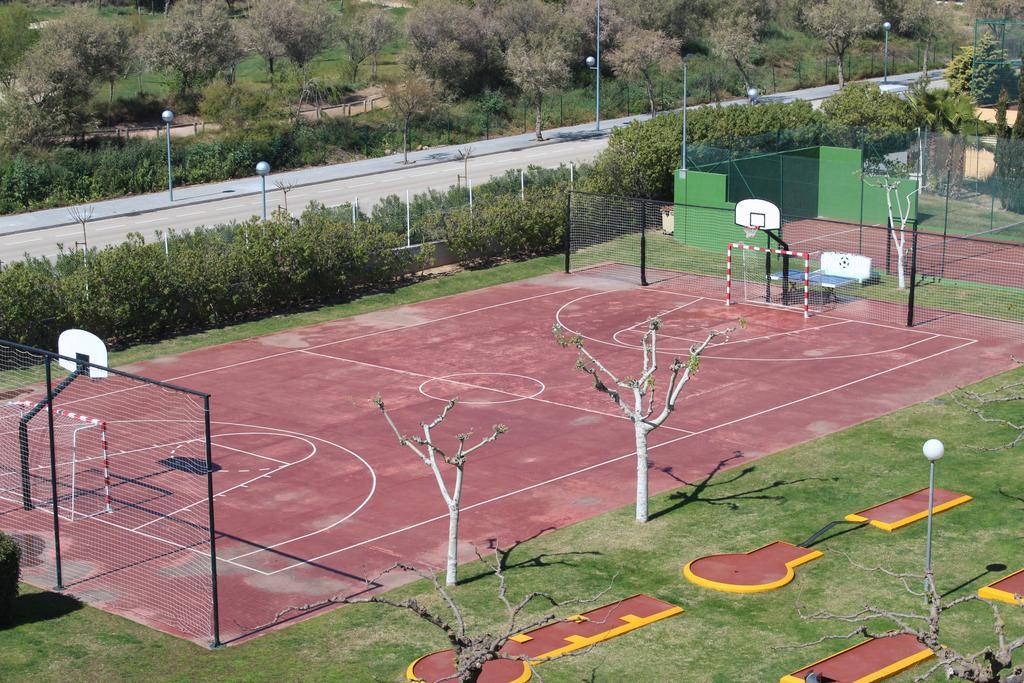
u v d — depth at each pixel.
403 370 37.22
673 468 29.36
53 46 74.81
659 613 22.16
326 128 75.56
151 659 20.94
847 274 45.09
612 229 52.88
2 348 37.47
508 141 78.06
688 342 39.31
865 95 63.44
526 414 33.19
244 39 88.56
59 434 31.84
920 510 26.33
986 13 115.06
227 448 31.03
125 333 40.66
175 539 25.92
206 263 42.34
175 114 81.44
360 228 46.50
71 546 25.61
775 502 27.12
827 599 22.59
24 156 66.88
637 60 84.00
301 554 25.20
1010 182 55.09
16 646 21.34
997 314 41.78
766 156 53.34
